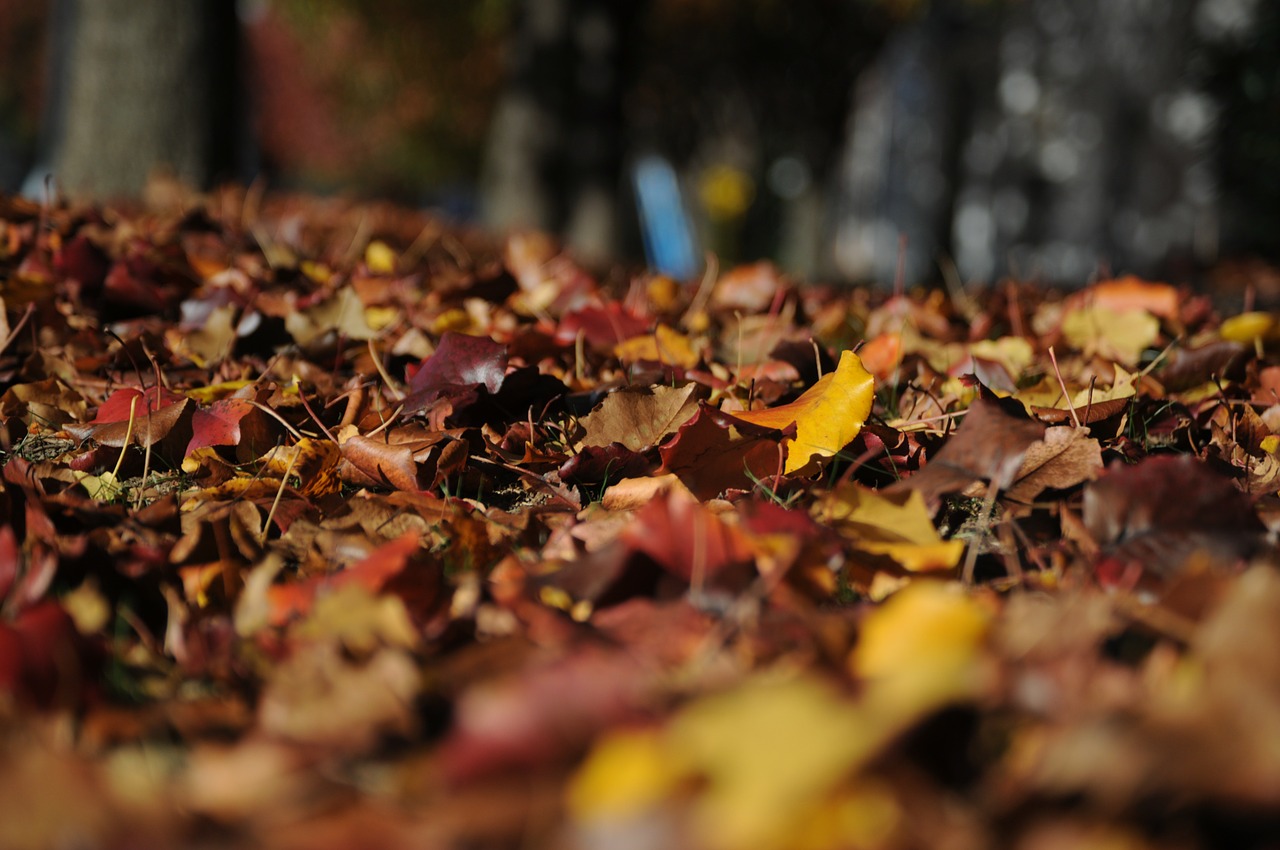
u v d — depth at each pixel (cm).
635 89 1797
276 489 174
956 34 1723
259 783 132
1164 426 190
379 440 177
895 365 202
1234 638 126
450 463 176
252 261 240
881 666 142
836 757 110
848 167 1945
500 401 187
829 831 112
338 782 131
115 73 446
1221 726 114
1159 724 115
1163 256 1117
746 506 158
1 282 220
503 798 117
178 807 129
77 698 146
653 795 115
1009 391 194
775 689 125
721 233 1947
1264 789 112
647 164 1942
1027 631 143
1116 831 111
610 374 203
